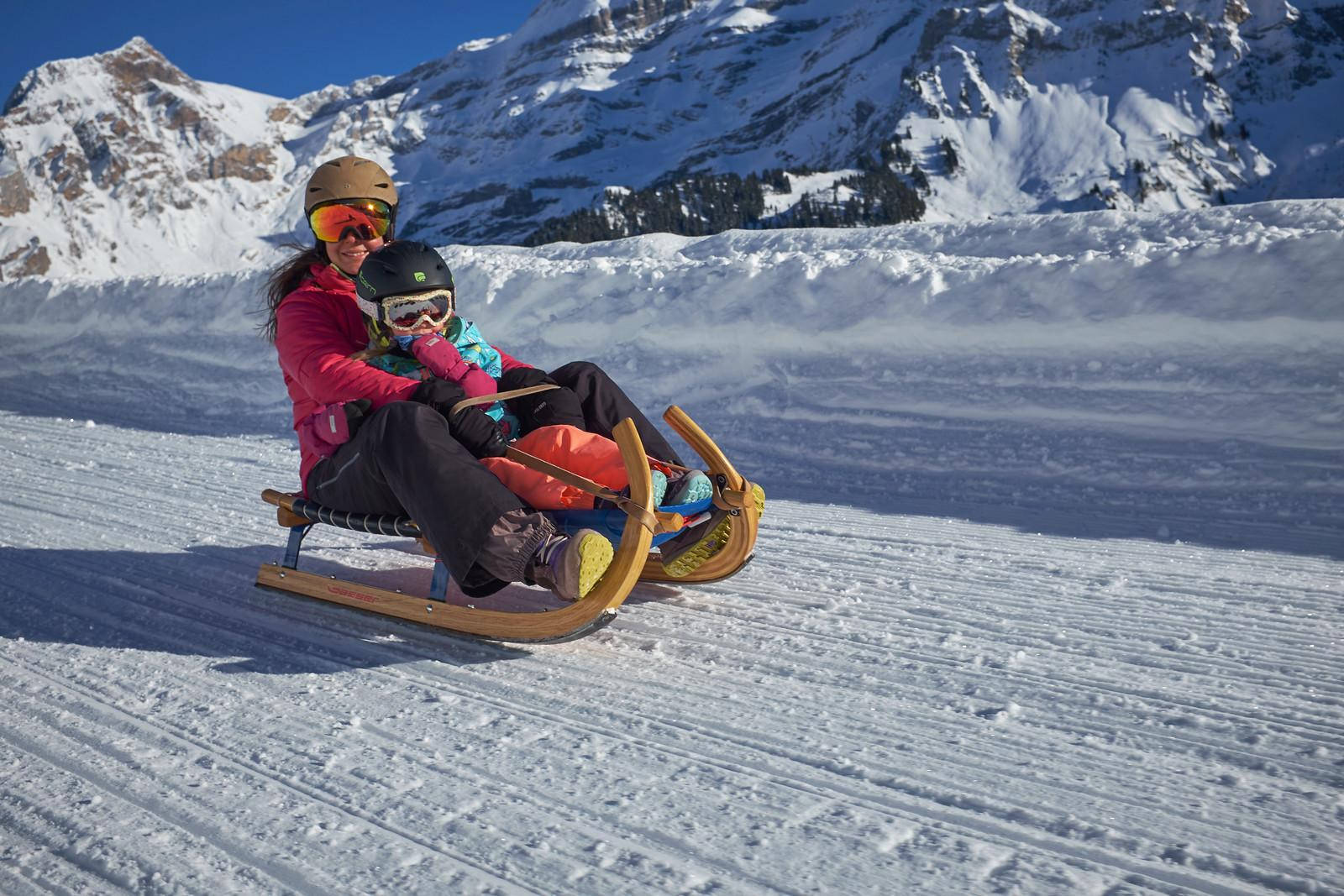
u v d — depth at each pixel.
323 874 1.71
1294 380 5.11
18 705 2.49
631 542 2.63
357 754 2.17
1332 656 2.64
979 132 181.50
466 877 1.70
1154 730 2.22
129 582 3.62
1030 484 4.93
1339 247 5.40
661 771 2.07
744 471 5.70
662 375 7.67
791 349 7.17
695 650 2.80
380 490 2.95
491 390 3.01
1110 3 198.00
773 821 1.86
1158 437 5.16
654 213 146.88
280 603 3.32
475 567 2.73
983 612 3.09
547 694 2.50
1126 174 164.12
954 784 1.99
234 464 6.31
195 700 2.50
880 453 5.69
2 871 1.75
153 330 11.43
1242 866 1.67
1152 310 5.73
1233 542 3.89
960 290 6.66
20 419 8.45
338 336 3.23
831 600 3.24
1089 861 1.71
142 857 1.77
